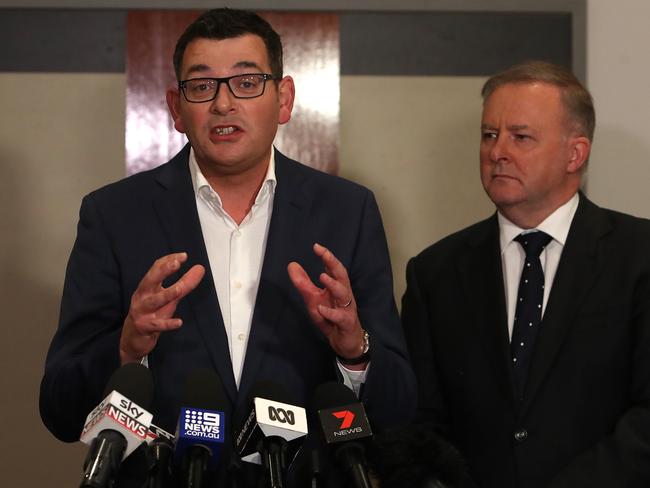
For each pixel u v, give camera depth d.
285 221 2.00
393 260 3.41
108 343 1.77
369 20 3.40
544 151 2.34
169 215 1.99
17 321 3.33
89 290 1.94
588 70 3.38
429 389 2.45
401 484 1.89
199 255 1.95
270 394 1.60
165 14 3.34
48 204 3.35
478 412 2.34
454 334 2.43
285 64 3.37
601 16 3.38
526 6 3.35
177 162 2.09
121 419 1.39
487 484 2.30
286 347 1.91
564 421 2.25
